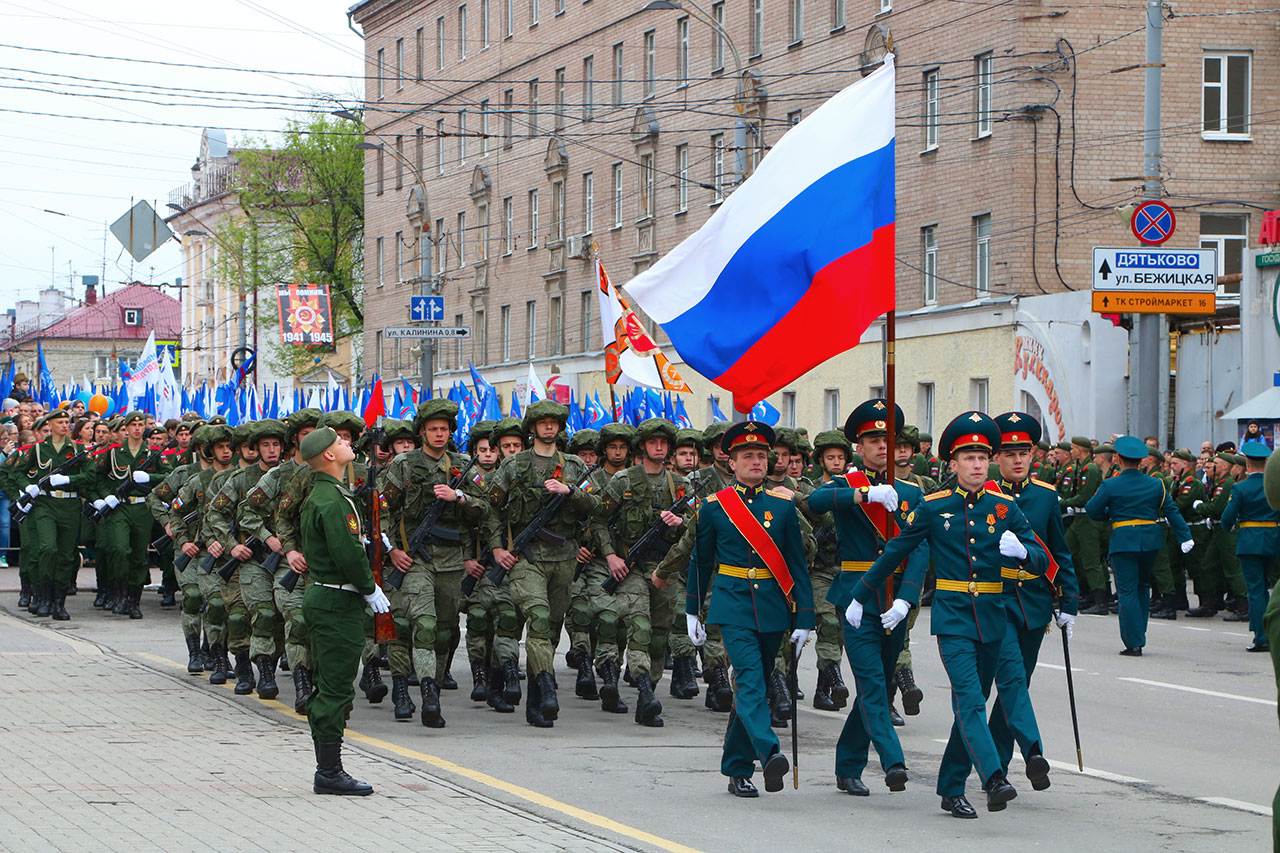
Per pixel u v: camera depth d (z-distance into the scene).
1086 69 38.72
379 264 78.06
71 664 17.06
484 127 67.38
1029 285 38.62
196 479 16.56
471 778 11.25
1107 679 16.92
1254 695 15.75
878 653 10.88
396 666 14.12
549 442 14.16
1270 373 30.80
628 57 56.75
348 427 14.45
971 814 10.30
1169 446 35.16
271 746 12.38
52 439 22.14
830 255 11.29
